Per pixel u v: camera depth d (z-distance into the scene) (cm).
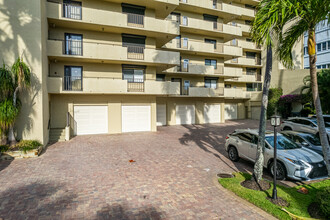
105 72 1661
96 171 802
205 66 2275
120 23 1555
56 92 1401
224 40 2616
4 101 981
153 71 1795
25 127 1094
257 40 650
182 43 2181
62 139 1386
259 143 673
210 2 2283
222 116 2573
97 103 1638
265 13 581
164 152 1105
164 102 2280
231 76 2506
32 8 1111
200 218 488
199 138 1515
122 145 1265
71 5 1515
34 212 505
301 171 700
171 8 1756
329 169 568
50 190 629
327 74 1848
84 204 546
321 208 480
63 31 1551
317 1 525
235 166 891
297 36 700
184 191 632
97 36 1634
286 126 1563
